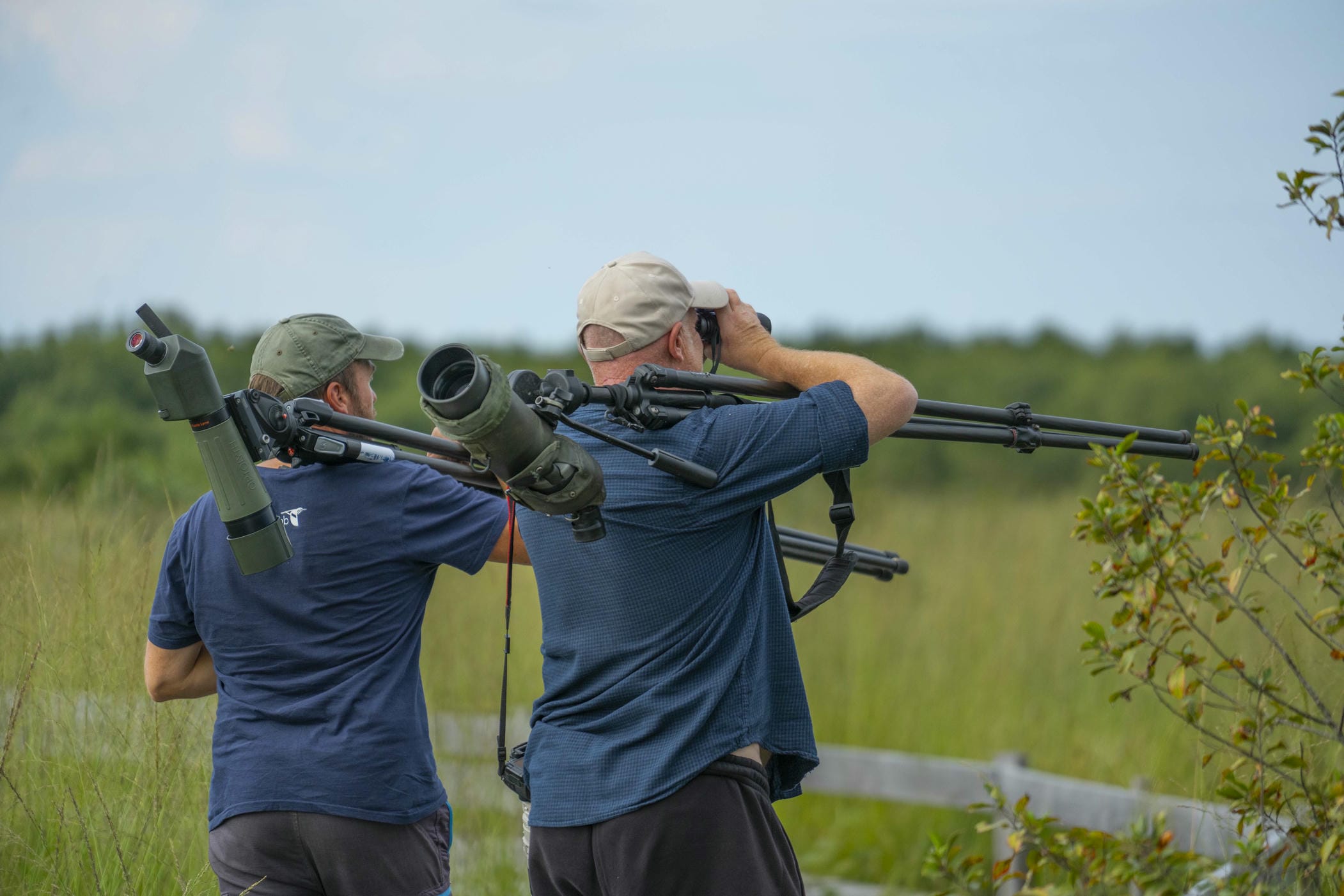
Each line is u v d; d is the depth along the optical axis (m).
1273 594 12.80
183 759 12.84
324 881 9.49
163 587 10.17
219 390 8.18
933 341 97.38
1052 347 93.19
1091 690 23.81
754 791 8.55
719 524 8.59
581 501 7.74
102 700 13.12
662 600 8.55
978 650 25.94
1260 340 80.50
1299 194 9.38
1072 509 36.91
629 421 8.47
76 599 13.88
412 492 9.89
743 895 8.31
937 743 23.92
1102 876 9.53
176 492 20.38
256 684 9.73
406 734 9.77
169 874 12.20
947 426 9.75
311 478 9.83
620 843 8.38
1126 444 9.12
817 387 8.80
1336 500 9.73
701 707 8.45
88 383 34.16
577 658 8.76
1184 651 9.01
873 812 22.27
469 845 17.75
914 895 19.55
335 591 9.71
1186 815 14.19
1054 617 26.47
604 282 8.95
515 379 7.79
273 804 9.38
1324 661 11.34
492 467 7.61
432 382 7.56
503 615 23.55
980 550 32.16
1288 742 10.86
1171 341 87.44
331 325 10.30
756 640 8.85
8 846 12.03
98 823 12.18
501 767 9.48
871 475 59.84
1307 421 23.23
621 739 8.51
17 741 12.85
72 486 17.33
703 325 9.37
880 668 25.91
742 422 8.59
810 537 11.72
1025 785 17.92
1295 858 9.13
